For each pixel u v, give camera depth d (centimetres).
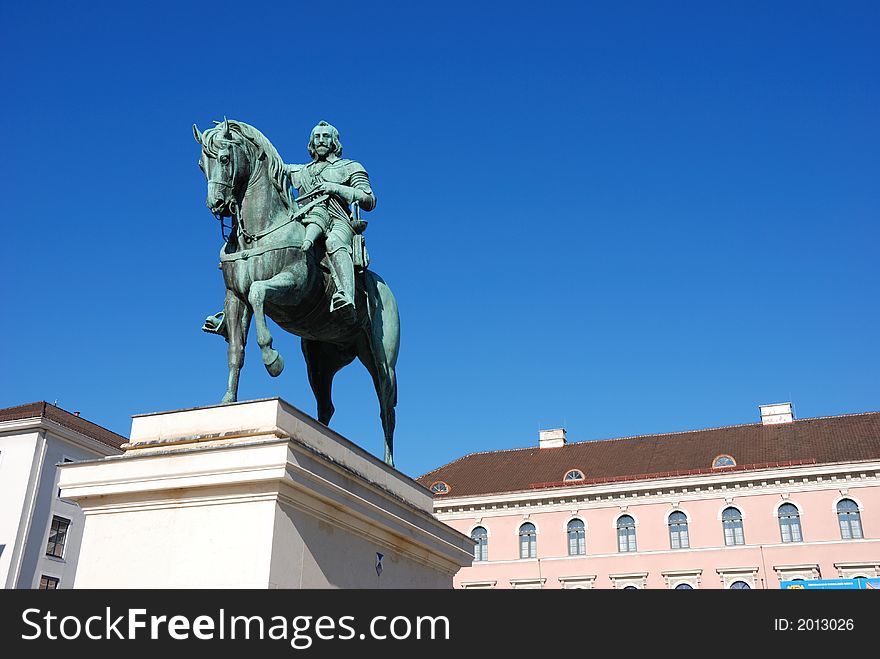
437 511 3725
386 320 696
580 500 3522
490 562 3553
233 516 458
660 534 3350
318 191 639
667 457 3659
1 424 2775
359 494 532
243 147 585
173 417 504
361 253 637
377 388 689
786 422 3688
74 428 2903
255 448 459
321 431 527
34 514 2678
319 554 488
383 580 559
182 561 457
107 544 475
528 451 4103
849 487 3142
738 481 3294
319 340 650
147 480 471
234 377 546
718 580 3200
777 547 3162
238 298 565
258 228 577
